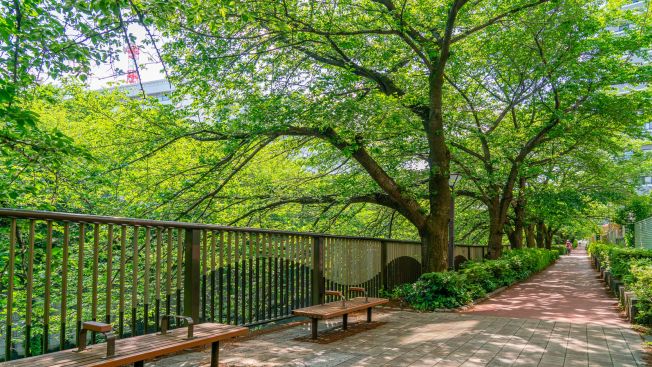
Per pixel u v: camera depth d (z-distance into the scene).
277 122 10.91
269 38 10.77
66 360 3.31
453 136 15.22
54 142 6.16
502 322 8.07
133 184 11.58
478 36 14.70
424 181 14.46
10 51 7.16
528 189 20.30
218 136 12.14
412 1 12.52
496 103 17.98
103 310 9.77
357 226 19.22
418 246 14.26
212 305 6.01
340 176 15.18
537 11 13.55
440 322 8.05
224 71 11.45
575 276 21.05
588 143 17.00
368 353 5.61
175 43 10.98
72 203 10.14
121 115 11.57
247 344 6.06
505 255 18.52
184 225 5.54
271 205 13.93
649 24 14.62
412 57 13.52
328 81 11.66
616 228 37.66
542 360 5.36
